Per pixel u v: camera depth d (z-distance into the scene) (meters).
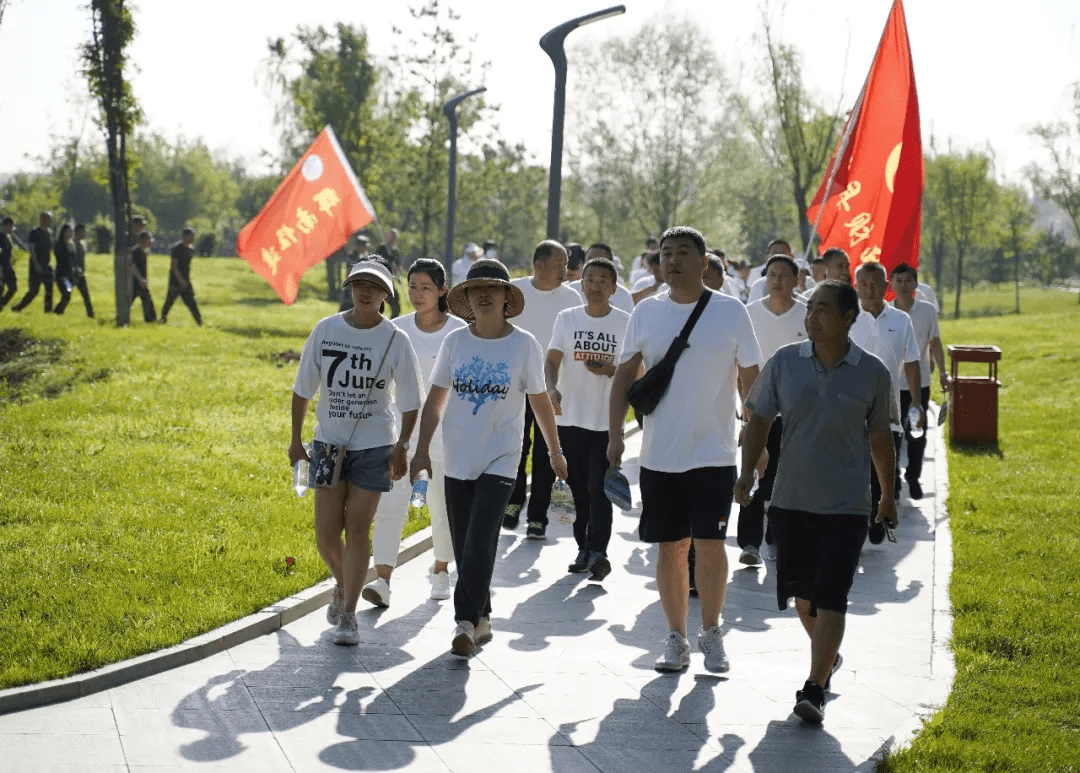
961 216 69.88
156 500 9.50
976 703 5.67
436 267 7.66
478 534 6.47
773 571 8.70
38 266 23.53
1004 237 72.62
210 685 5.91
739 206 54.94
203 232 82.44
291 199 11.66
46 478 9.95
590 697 5.88
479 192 40.50
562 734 5.36
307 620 7.16
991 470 12.74
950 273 88.88
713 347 6.18
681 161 52.81
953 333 31.50
